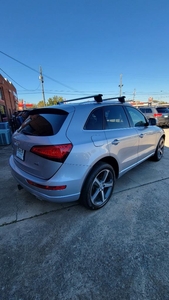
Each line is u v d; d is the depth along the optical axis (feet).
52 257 5.40
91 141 6.64
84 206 7.54
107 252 5.54
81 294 4.34
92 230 6.51
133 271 4.89
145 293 4.32
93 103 7.65
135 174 11.57
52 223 6.94
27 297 4.29
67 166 5.94
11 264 5.18
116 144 7.89
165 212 7.51
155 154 13.53
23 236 6.28
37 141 5.95
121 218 7.17
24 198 8.82
